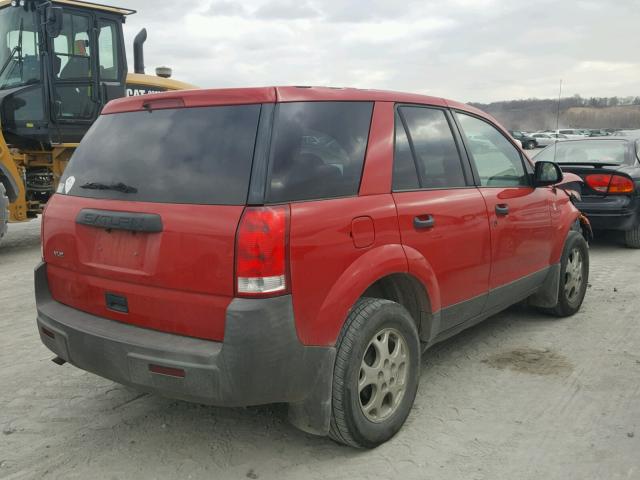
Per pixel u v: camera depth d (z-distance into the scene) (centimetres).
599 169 797
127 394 384
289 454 312
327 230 281
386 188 322
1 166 838
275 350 262
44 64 848
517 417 347
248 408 363
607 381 395
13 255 848
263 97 279
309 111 294
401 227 322
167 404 370
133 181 296
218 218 263
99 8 903
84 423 346
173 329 277
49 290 341
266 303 257
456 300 371
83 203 313
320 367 282
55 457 311
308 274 272
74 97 893
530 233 445
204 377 260
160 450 318
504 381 397
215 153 277
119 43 948
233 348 255
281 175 271
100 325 298
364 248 300
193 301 268
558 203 494
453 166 381
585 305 564
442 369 418
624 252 821
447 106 393
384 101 339
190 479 292
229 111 283
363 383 302
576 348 455
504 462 301
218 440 327
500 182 425
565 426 336
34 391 389
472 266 380
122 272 290
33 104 863
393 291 344
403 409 326
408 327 324
